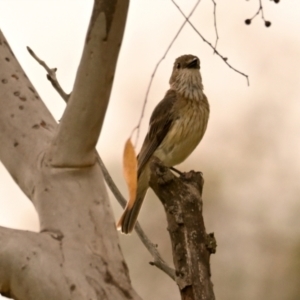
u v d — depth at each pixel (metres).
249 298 18.08
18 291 6.62
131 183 6.96
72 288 6.55
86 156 7.26
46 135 7.72
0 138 7.79
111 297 6.59
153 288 17.19
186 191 7.87
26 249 6.61
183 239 7.66
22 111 7.93
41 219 7.18
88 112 6.95
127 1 6.56
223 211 19.20
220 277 18.30
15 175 7.67
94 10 6.61
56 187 7.27
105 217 7.19
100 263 6.82
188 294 7.46
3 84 8.12
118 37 6.65
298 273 18.33
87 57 6.71
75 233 7.02
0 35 8.49
